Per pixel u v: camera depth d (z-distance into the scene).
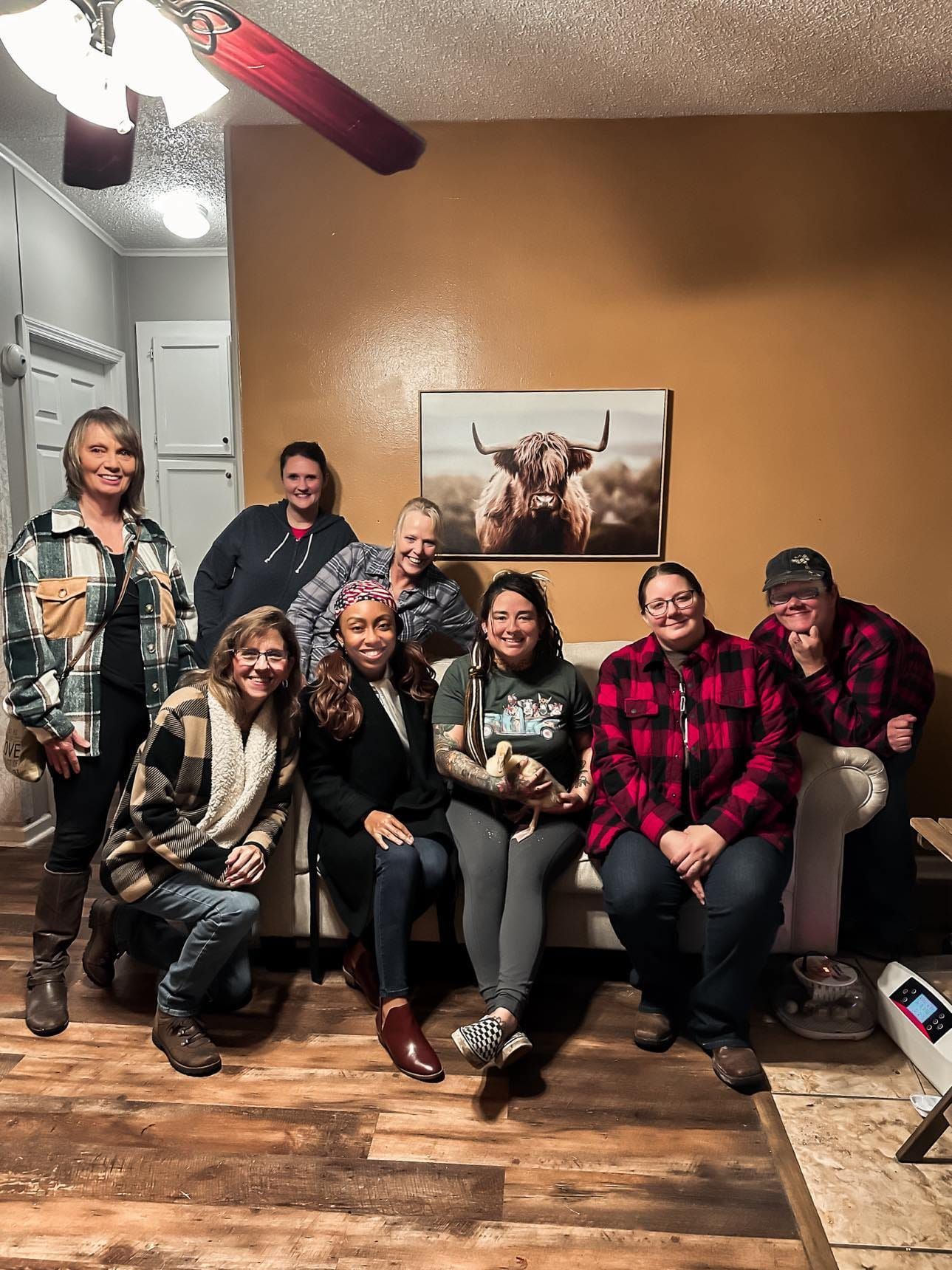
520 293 2.86
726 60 2.38
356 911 2.04
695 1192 1.57
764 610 2.96
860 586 2.93
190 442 4.54
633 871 1.95
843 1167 1.63
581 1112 1.77
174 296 4.45
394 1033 1.91
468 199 2.83
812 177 2.76
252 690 1.94
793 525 2.91
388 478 2.97
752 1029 2.06
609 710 2.13
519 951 1.89
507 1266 1.41
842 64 2.41
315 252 2.88
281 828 2.09
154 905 1.92
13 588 1.98
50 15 1.37
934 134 2.71
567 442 2.90
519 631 2.09
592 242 2.83
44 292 3.52
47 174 3.40
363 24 2.20
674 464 2.92
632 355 2.87
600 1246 1.45
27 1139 1.68
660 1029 1.98
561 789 2.09
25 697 1.95
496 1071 1.90
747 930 1.86
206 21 1.46
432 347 2.90
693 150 2.77
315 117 1.66
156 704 2.12
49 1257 1.42
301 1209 1.52
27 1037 2.01
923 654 2.37
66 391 3.85
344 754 2.12
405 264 2.87
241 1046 1.98
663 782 2.08
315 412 2.96
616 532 2.94
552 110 2.72
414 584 2.62
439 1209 1.52
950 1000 1.93
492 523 2.96
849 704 2.24
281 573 2.79
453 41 2.28
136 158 3.18
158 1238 1.46
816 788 2.15
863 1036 2.02
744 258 2.80
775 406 2.86
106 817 2.15
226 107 2.71
